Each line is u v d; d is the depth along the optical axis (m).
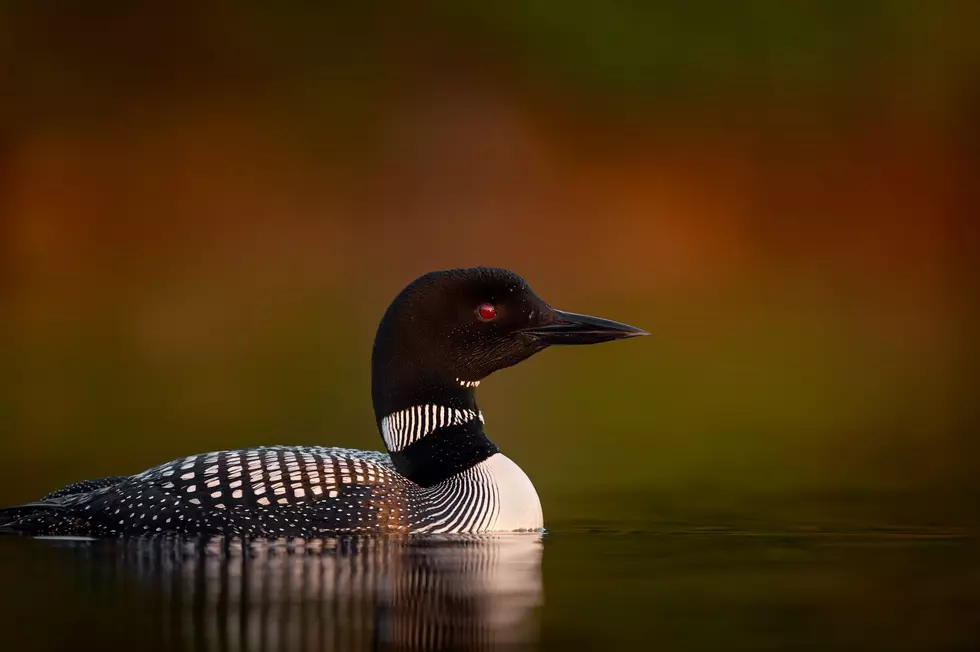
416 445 7.22
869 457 10.09
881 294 22.39
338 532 6.68
